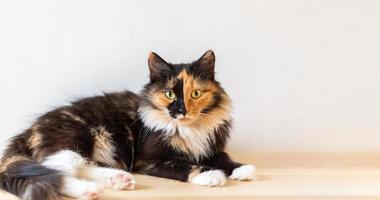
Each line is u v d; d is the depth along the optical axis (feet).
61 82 3.51
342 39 3.51
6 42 3.45
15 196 2.74
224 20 3.50
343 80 3.55
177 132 3.14
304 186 2.87
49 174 2.76
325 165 3.26
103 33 3.49
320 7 3.49
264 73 3.55
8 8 3.42
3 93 3.49
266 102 3.58
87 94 3.53
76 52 3.50
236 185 2.89
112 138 3.17
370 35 3.51
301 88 3.57
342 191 2.79
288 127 3.60
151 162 3.10
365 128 3.59
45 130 3.06
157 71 3.16
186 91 3.07
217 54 3.53
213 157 3.22
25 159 2.96
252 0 3.48
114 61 3.52
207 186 2.87
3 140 3.51
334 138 3.60
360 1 3.48
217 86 3.21
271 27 3.50
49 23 3.45
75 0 3.44
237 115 3.60
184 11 3.49
